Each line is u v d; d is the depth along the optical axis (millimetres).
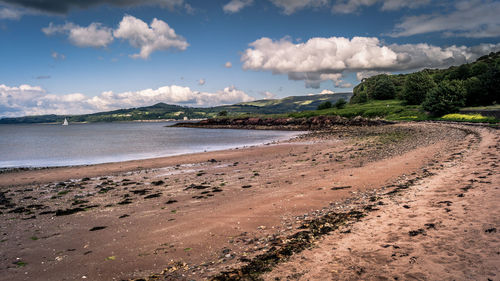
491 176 12281
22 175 24484
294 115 132500
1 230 10930
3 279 7027
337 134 60219
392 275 5332
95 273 7105
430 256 5902
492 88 86062
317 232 8367
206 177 20797
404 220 8375
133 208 13359
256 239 8555
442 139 33219
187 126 156500
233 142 56844
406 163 19625
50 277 7059
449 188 11344
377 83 158000
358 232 7902
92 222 11539
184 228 10117
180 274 6590
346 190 13883
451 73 128875
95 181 21219
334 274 5652
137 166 27641
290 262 6488
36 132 129375
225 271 6402
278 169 22234
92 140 70938
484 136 30625
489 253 5621
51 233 10430
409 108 106562
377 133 53875
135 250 8430
